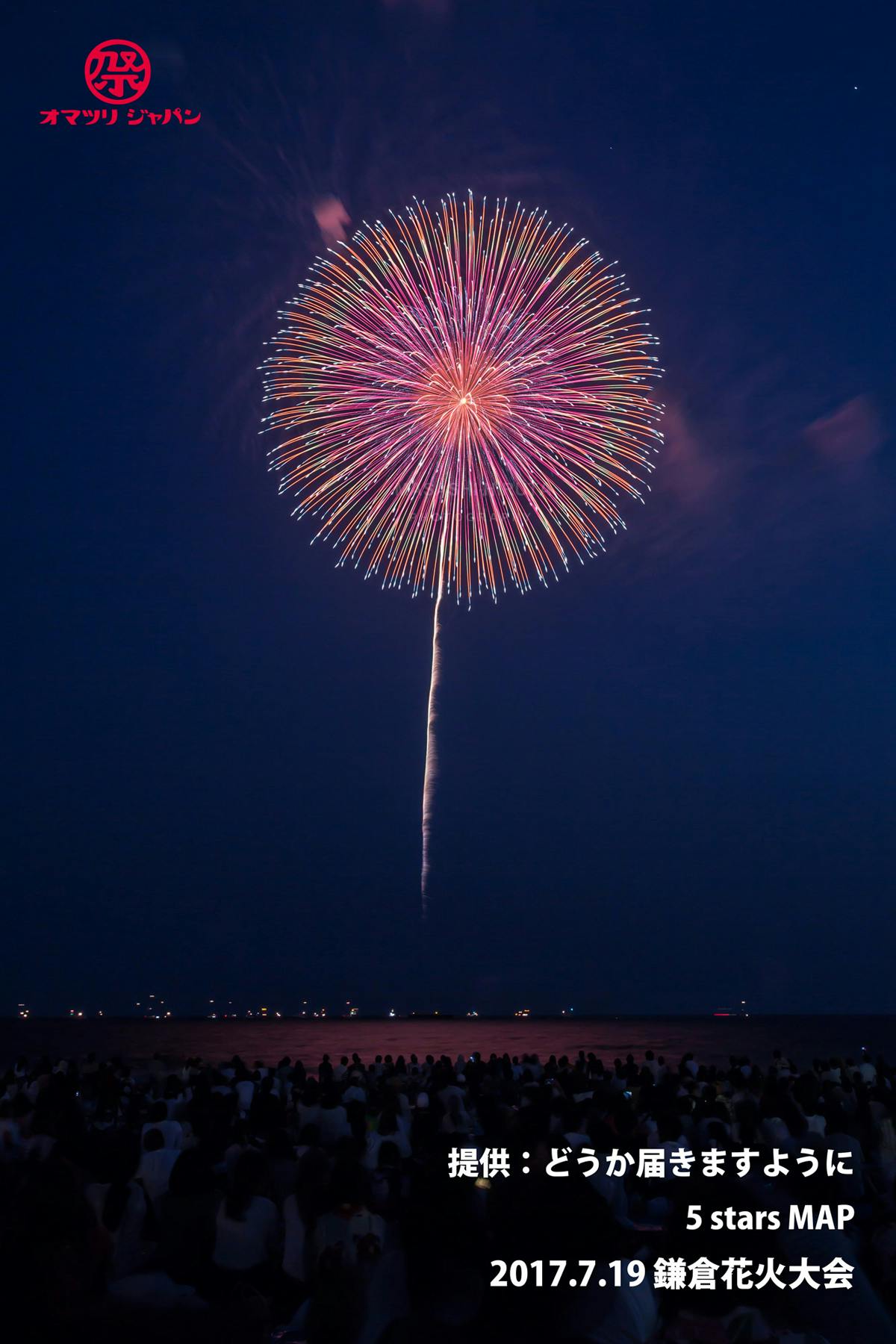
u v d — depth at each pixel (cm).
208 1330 384
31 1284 352
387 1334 396
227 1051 7481
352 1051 7262
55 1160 432
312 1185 830
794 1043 9719
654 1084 1717
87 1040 10519
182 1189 829
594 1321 372
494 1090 1978
